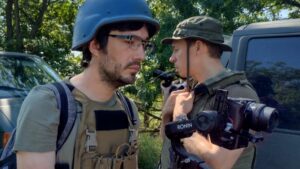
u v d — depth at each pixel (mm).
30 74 5078
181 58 2332
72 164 1566
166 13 7781
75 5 11609
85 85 1631
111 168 1625
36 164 1505
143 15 1581
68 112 1557
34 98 1556
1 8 10734
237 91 2150
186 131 1749
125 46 1576
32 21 10914
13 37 10188
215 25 2299
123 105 1740
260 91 3197
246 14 8305
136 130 1758
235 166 2113
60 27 11578
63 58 10078
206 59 2287
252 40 3309
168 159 2367
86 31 1588
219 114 1706
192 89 2254
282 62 3156
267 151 2984
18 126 1559
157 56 7691
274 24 3260
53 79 5270
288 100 3066
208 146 2010
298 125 2961
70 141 1561
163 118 2307
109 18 1549
